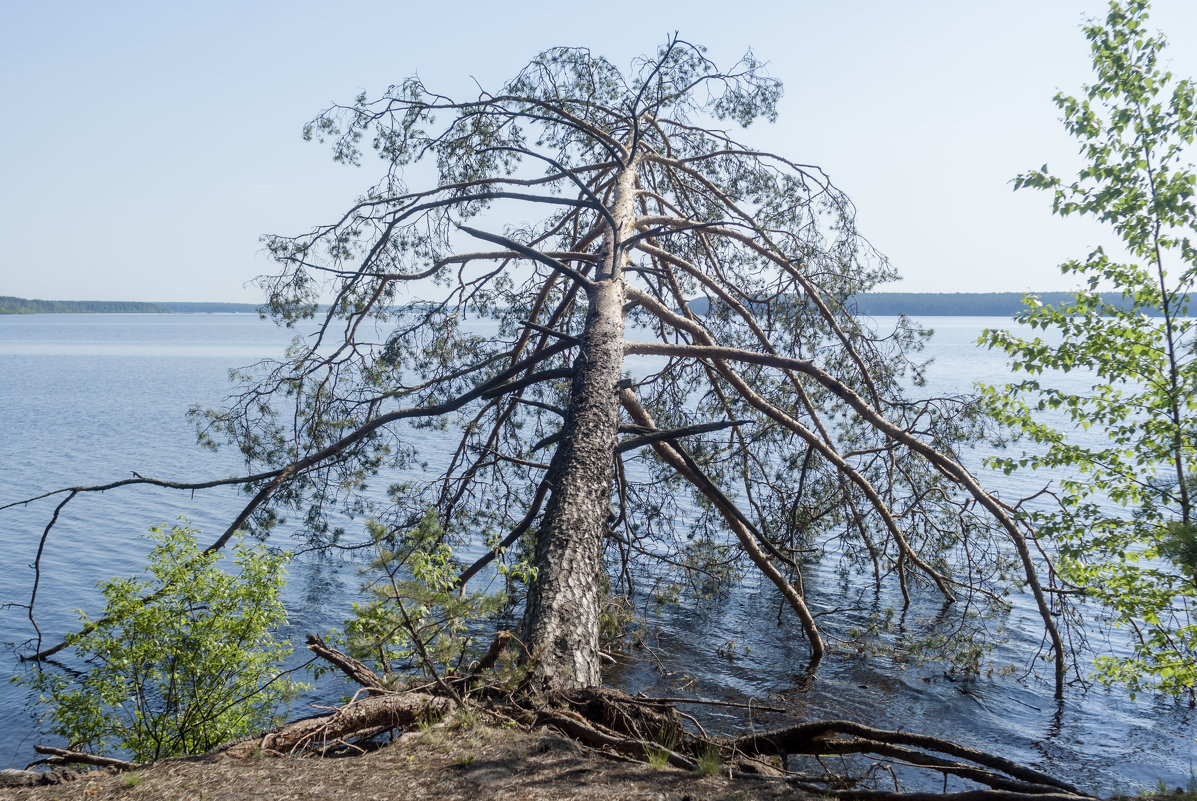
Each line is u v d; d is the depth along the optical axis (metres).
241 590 6.95
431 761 5.14
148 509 23.69
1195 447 8.08
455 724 5.79
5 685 11.40
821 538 21.59
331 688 10.74
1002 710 10.84
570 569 7.80
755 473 15.72
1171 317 8.48
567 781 4.84
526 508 14.32
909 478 14.18
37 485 27.48
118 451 35.47
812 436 12.83
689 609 15.47
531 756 5.24
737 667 12.31
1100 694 11.48
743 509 17.34
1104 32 8.80
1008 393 9.45
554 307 16.02
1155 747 9.73
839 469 13.27
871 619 14.95
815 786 5.19
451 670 6.64
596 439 9.50
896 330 14.95
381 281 13.41
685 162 16.20
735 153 15.36
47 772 5.01
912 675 12.13
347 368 13.35
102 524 21.80
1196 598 8.27
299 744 5.52
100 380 78.31
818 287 14.82
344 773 4.95
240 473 30.08
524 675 6.31
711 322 15.73
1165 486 7.99
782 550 13.66
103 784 4.83
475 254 13.41
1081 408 9.02
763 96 14.86
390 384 13.77
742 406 15.95
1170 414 8.31
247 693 6.97
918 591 17.06
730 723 9.98
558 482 8.92
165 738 6.80
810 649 13.26
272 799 4.54
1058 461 9.04
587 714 6.21
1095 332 8.99
